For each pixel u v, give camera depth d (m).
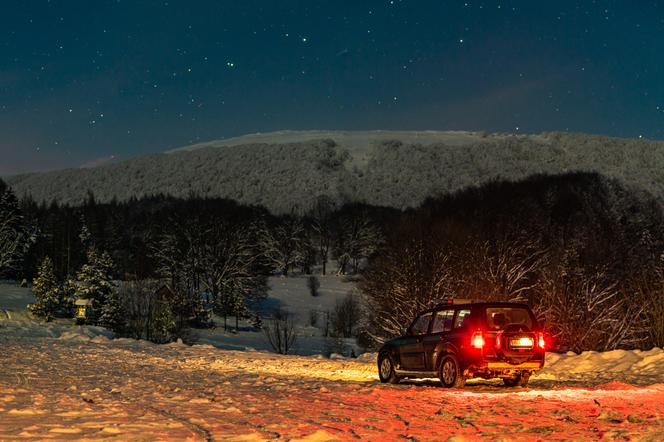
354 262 154.25
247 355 25.08
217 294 101.50
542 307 38.12
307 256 153.88
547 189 107.62
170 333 68.25
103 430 8.23
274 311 116.00
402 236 53.38
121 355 23.38
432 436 8.24
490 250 45.69
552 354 20.58
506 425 9.04
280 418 9.73
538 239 57.25
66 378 15.16
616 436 7.79
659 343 24.25
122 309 71.06
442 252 46.56
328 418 9.77
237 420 9.49
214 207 156.62
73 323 79.44
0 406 10.29
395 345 16.09
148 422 9.12
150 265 103.12
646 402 10.98
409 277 45.44
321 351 74.19
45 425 8.58
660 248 77.44
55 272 109.88
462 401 11.70
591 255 55.81
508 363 14.05
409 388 14.31
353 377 18.05
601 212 93.12
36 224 120.56
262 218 162.12
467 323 14.34
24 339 31.61
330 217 170.62
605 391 12.94
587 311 35.09
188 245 103.12
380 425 9.14
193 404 11.14
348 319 93.88
